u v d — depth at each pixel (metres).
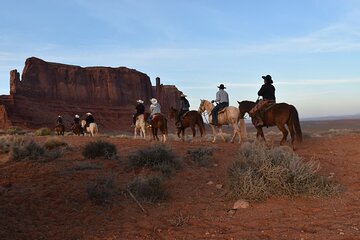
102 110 137.88
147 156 11.77
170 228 7.34
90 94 148.38
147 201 8.88
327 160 12.31
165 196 9.11
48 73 138.12
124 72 162.75
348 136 18.94
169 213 8.23
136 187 9.48
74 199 9.12
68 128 107.19
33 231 7.39
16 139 19.41
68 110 128.38
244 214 7.86
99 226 7.63
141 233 7.14
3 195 9.51
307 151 14.12
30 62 134.88
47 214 8.32
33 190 9.84
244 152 10.87
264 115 14.55
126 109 145.12
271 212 7.86
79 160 13.38
